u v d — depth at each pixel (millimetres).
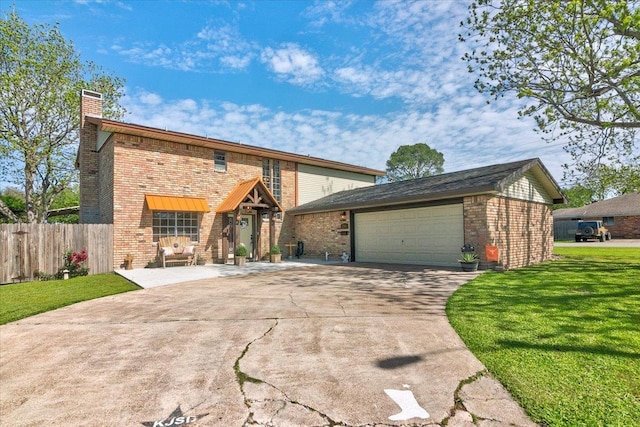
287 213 19344
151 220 14320
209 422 2723
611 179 14156
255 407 2943
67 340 4859
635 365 3512
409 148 56094
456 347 4262
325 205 16719
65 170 24672
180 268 13766
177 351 4340
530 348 4066
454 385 3268
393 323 5402
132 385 3408
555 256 15922
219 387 3322
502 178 10977
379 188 18281
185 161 15477
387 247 14992
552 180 14195
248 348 4395
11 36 20688
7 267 10938
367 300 7148
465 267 11188
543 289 7633
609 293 7039
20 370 3846
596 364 3561
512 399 2975
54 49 22031
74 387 3398
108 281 10570
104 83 25094
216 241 16219
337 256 17219
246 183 16781
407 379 3422
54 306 6984
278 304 6910
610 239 33062
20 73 20500
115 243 13336
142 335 5027
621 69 8258
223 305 6906
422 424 2645
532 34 10117
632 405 2775
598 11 8398
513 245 12500
